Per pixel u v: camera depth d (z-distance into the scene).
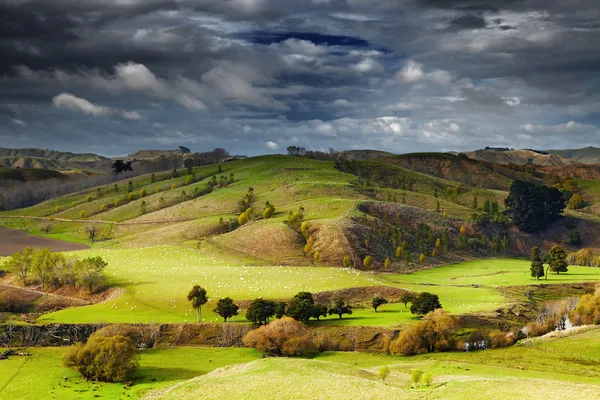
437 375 84.44
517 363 94.62
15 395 80.75
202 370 95.00
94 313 126.44
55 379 88.56
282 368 81.25
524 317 127.06
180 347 110.62
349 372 80.38
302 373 77.81
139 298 136.12
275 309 120.19
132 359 95.50
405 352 104.56
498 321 121.12
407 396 66.81
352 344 109.81
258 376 77.50
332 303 129.12
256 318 116.38
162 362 100.19
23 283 150.88
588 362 94.94
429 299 122.31
